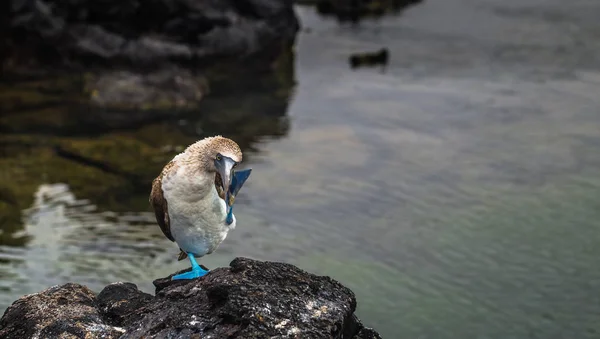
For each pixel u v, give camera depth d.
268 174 16.28
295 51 25.19
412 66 23.78
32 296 6.64
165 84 20.97
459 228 14.07
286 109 20.38
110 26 23.08
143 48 22.27
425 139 18.20
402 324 11.33
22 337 6.17
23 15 21.95
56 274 12.20
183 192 6.43
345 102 20.81
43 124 18.94
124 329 6.19
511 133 18.38
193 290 6.23
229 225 6.79
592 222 14.12
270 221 14.30
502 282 12.41
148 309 6.41
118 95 20.38
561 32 26.50
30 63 22.30
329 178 16.12
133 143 17.97
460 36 26.64
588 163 16.59
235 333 5.61
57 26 22.20
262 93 21.62
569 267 12.77
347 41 26.38
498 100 20.64
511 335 11.11
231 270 6.12
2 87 21.19
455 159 17.00
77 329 6.14
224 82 22.44
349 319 6.18
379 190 15.57
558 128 18.58
